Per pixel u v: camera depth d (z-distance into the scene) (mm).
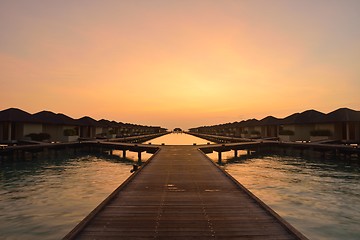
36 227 9312
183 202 8219
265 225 6344
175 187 10305
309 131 37781
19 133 30547
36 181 16766
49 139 34312
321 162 26156
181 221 6578
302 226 9523
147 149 28703
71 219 10094
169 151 25859
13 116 29906
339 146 25328
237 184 10617
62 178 17812
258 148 35438
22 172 20078
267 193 13977
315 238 8586
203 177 12375
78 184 15977
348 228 9336
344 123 33562
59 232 8898
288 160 28234
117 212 7223
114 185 15789
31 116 32375
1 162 25234
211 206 7828
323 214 10703
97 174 19453
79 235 5711
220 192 9516
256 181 17000
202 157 20609
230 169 22078
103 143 32062
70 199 12750
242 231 5984
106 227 6156
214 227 6211
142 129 95125
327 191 14281
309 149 29562
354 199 12766
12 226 9391
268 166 23781
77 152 34562
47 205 11781
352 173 19672
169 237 5656
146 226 6238
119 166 23812
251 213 7207
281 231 5992
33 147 25781
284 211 11086
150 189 9953
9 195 13352
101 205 7562
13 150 23812
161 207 7703
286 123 40125
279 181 16953
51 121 34250
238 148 31109
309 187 15234
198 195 9086
